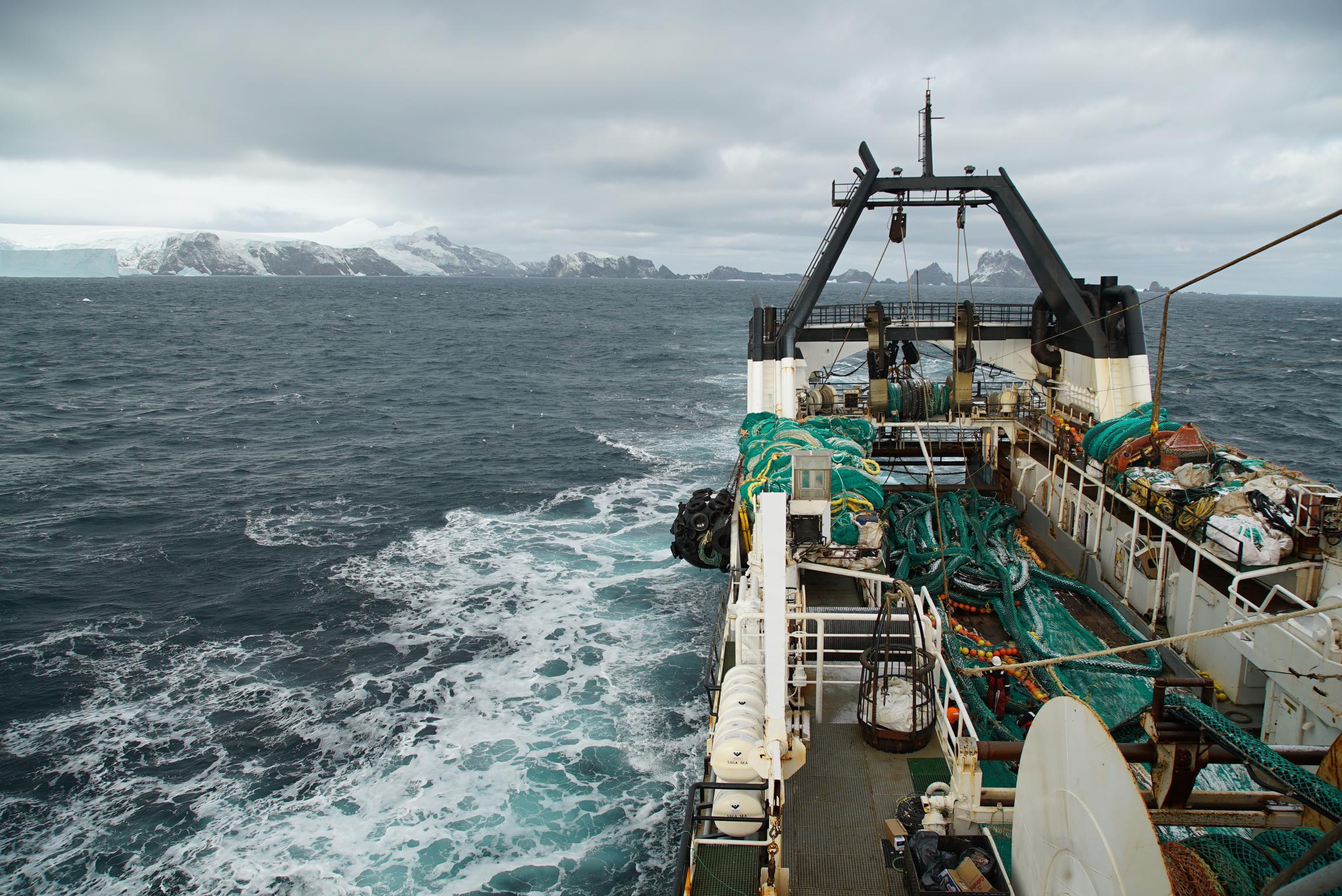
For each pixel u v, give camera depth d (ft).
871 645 42.19
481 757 62.34
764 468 57.26
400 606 87.45
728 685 36.73
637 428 181.57
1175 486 53.36
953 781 28.96
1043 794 22.91
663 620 83.05
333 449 161.99
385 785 59.62
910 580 60.23
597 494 128.36
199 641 80.64
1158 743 23.08
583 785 59.11
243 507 123.13
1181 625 51.90
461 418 195.62
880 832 32.71
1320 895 15.58
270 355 329.93
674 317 599.57
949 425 80.64
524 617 84.28
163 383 250.78
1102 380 73.92
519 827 55.21
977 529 67.36
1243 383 263.70
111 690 72.18
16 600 89.66
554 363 306.35
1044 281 79.10
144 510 121.60
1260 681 45.37
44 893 50.57
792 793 34.99
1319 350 366.22
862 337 87.86
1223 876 20.01
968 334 81.15
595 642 78.69
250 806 57.62
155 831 55.42
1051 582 60.49
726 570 85.61
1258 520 46.78
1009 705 46.75
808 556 49.06
